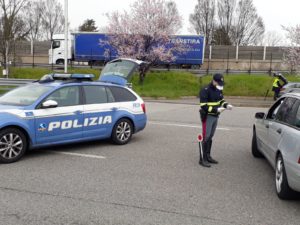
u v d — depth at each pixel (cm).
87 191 541
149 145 887
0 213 455
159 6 3123
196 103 2141
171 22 3136
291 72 3188
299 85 2231
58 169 655
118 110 870
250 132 1114
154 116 1465
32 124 711
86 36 3647
